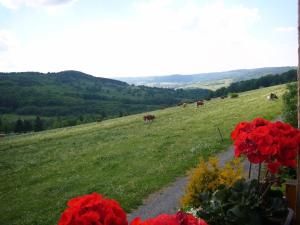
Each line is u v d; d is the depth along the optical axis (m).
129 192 27.83
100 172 38.06
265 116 55.34
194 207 12.27
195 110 95.06
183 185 27.31
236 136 8.07
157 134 57.44
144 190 27.45
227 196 8.20
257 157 7.21
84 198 4.89
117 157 43.88
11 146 74.88
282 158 7.14
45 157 55.41
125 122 91.62
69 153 54.59
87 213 4.54
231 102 98.81
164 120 80.94
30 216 27.83
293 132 7.46
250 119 55.78
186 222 4.20
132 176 33.28
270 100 79.69
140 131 66.56
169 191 26.47
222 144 39.62
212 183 12.39
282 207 7.71
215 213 7.96
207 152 36.41
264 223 7.71
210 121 62.84
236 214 7.46
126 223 4.91
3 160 58.12
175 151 40.53
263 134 7.10
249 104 81.25
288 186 9.39
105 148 52.50
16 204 32.16
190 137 49.25
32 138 90.50
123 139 58.84
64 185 35.34
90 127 98.88
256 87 197.88
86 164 43.31
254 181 8.12
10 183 41.31
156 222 4.10
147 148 46.09
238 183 8.26
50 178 40.38
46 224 25.33
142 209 23.89
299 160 8.43
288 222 7.77
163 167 33.75
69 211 4.70
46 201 31.20
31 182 40.31
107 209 4.71
